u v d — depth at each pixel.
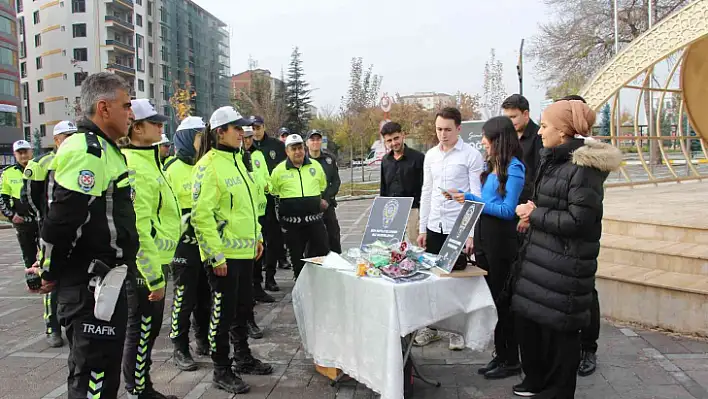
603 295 5.34
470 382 4.00
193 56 54.91
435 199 4.55
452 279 3.55
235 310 3.98
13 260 10.18
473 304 3.66
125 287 2.76
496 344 4.07
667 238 5.94
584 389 3.80
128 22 51.00
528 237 3.42
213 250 3.74
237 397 3.81
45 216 2.57
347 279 3.62
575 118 3.22
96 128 2.73
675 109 21.33
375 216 4.14
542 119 3.36
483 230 3.98
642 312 5.04
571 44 28.61
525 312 3.30
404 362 3.53
